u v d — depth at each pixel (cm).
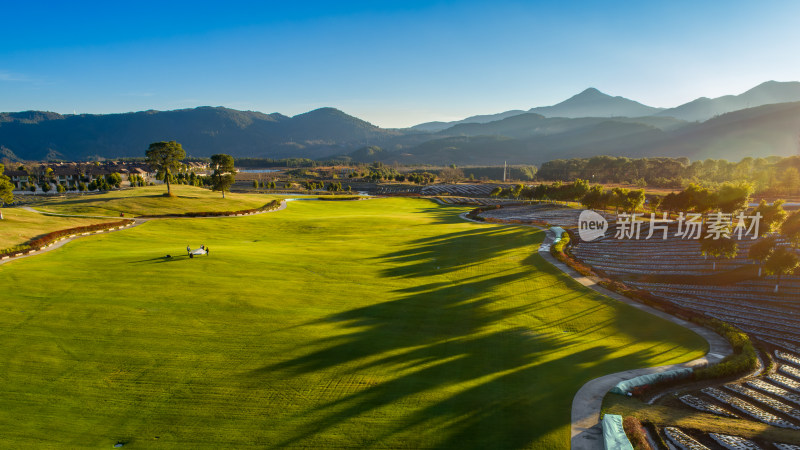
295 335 2794
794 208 8444
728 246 4425
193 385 2170
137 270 4047
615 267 5031
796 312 3591
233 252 5009
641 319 3366
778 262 3903
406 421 1917
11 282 3566
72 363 2339
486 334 2956
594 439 1784
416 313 3312
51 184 15775
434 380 2284
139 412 1944
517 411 2000
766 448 1630
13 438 1750
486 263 4922
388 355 2569
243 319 3014
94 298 3269
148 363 2366
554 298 3781
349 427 1870
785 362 2759
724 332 3083
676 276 4572
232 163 10188
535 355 2648
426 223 8231
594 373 2414
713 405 2089
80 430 1814
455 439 1797
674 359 2661
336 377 2288
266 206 9650
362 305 3434
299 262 4731
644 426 1827
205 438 1784
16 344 2517
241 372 2309
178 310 3112
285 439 1788
